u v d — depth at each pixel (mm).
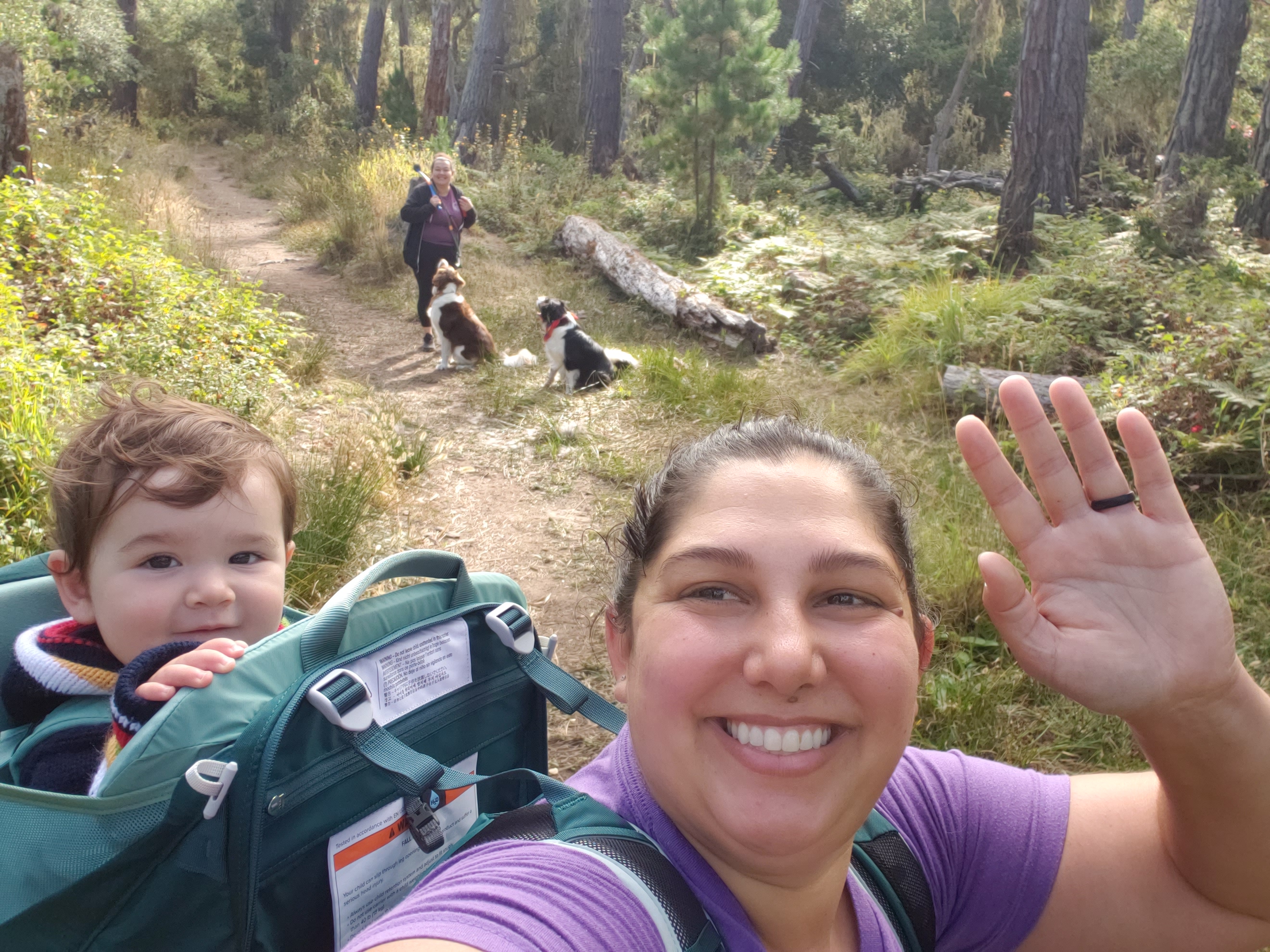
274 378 6371
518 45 30031
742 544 1066
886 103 34219
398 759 1292
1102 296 8031
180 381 5605
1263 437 4941
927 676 3516
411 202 9078
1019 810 1366
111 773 1167
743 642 1031
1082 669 1158
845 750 1050
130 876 1165
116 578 1663
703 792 1036
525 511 5574
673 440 5938
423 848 1387
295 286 11203
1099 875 1321
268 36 35188
